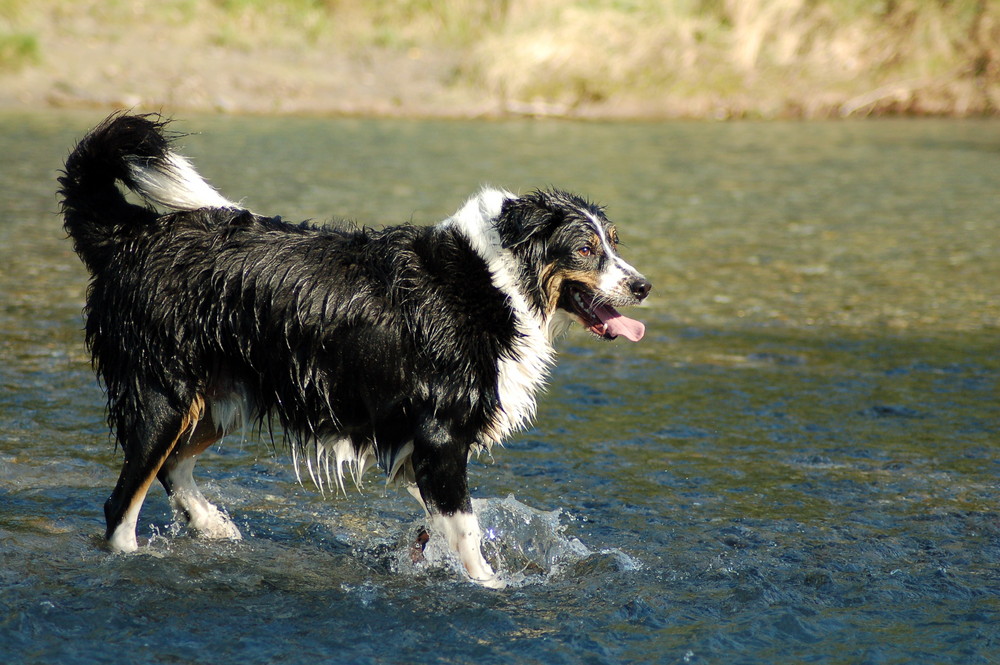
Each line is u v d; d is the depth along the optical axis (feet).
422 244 24.17
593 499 27.63
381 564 24.49
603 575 23.68
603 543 25.23
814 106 106.63
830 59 109.81
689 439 31.71
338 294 23.48
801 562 24.17
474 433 24.17
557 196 25.17
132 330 23.56
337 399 23.94
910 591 22.79
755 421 33.12
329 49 109.60
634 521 26.37
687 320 43.88
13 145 76.69
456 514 23.71
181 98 97.71
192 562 23.88
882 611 21.97
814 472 29.37
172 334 23.39
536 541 25.35
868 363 38.68
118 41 104.17
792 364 38.60
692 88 106.83
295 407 23.91
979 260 53.98
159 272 23.56
